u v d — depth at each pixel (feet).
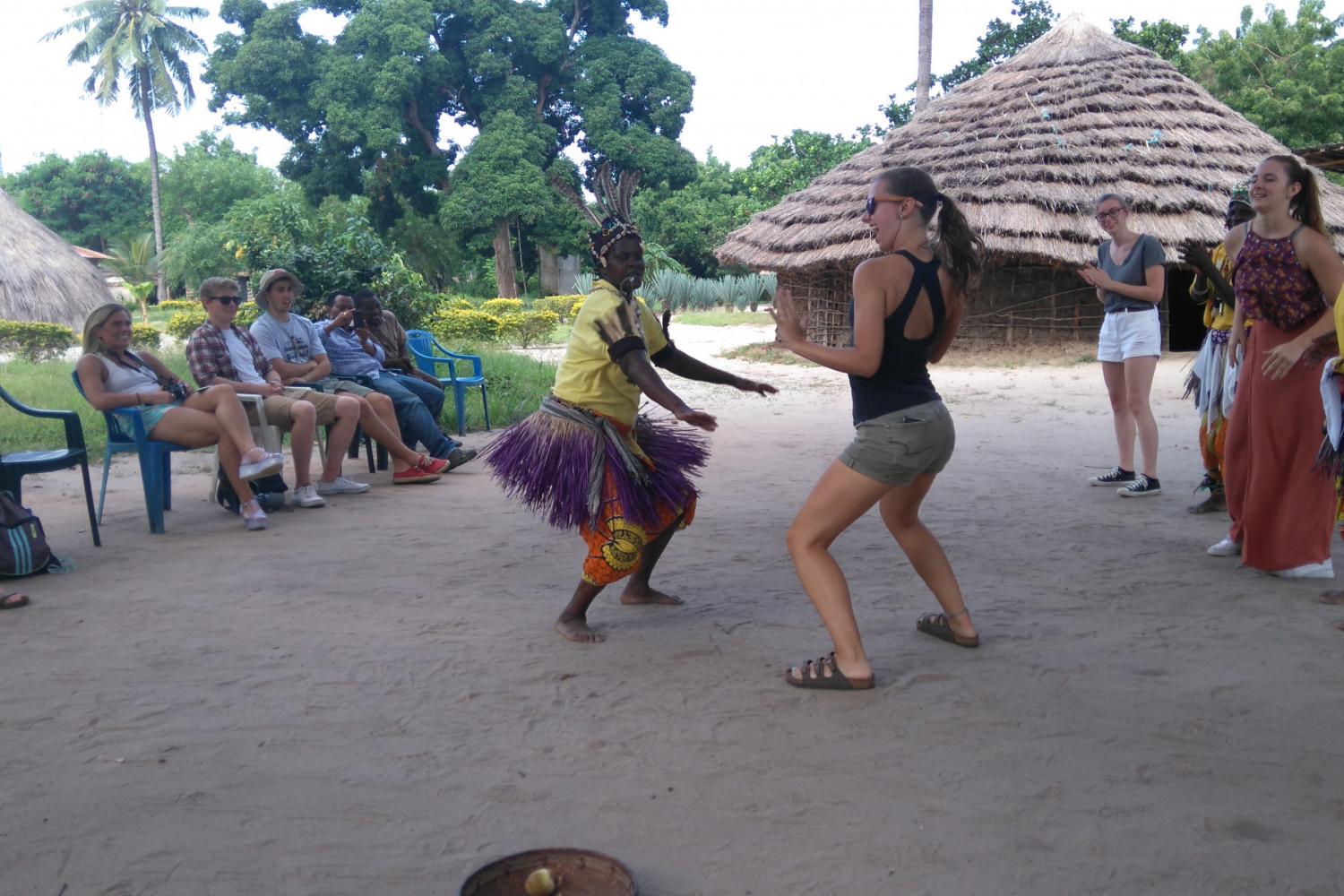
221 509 21.47
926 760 9.76
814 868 8.02
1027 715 10.74
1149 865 7.98
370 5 131.03
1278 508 15.40
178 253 148.05
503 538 18.75
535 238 138.41
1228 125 57.31
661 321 13.46
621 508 12.69
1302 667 12.00
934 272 10.87
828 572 11.45
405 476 23.97
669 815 8.82
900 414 10.91
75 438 18.34
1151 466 21.24
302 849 8.35
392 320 28.37
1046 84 58.95
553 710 11.02
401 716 10.89
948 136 57.77
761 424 33.55
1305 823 8.56
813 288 60.85
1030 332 56.18
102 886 7.84
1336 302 13.12
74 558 17.40
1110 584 15.33
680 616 14.14
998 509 20.42
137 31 140.56
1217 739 10.14
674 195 157.07
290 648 12.93
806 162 146.82
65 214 215.92
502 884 7.67
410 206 143.84
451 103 143.74
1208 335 19.45
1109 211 20.85
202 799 9.14
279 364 23.36
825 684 11.42
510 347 71.31
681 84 143.02
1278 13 104.94
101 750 10.12
